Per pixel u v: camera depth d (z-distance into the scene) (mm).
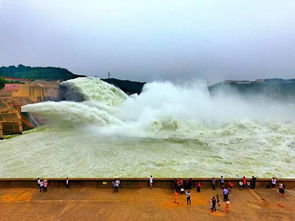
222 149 30906
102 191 19625
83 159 27188
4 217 15820
